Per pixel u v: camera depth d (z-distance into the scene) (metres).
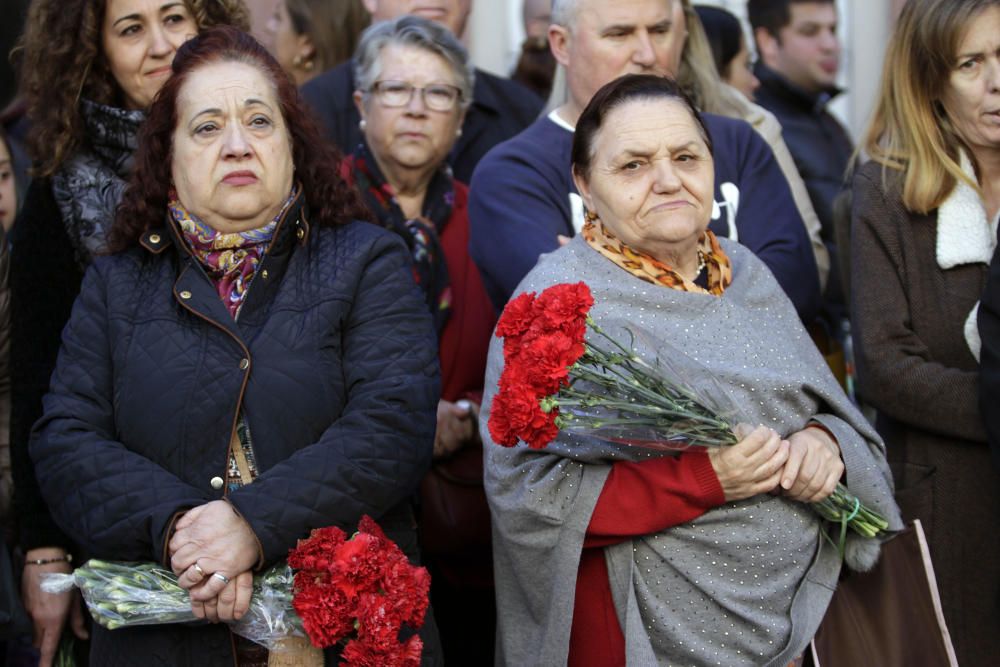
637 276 4.05
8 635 4.46
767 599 3.91
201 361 3.92
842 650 4.01
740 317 4.06
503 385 3.65
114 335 4.01
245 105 4.04
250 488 3.78
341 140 6.00
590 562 3.98
